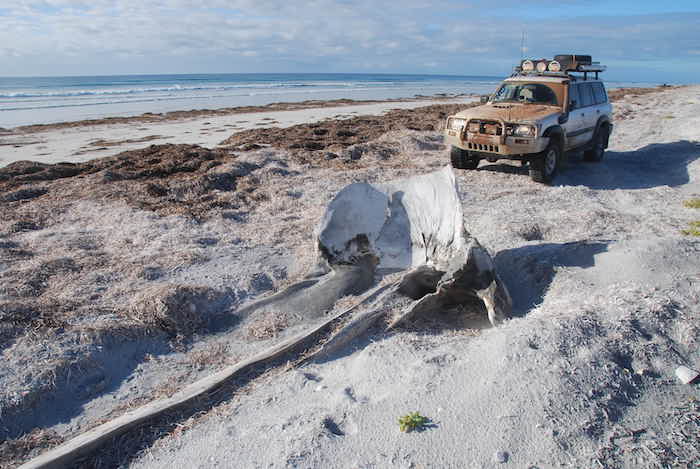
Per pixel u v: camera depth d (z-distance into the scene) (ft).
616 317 12.78
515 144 30.55
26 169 32.71
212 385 12.08
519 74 37.88
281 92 168.35
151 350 14.21
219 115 79.25
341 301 16.56
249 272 18.75
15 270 17.70
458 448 9.21
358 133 53.11
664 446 8.95
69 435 11.04
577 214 24.16
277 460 9.45
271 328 15.23
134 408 11.81
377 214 18.94
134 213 24.84
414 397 10.73
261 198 28.76
